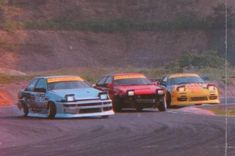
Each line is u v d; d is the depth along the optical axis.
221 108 50.97
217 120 39.38
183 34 164.00
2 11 167.00
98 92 44.72
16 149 28.06
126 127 36.56
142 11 178.00
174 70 113.06
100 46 160.62
